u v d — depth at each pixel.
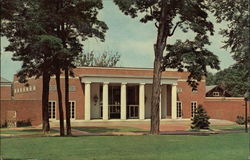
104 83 54.31
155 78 34.84
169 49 35.16
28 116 49.44
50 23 30.75
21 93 60.91
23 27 27.50
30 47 30.72
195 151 19.78
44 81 36.09
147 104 59.91
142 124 52.09
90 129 41.56
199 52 34.69
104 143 23.81
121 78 55.25
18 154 18.84
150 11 35.50
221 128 44.22
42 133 35.34
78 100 54.12
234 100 60.22
